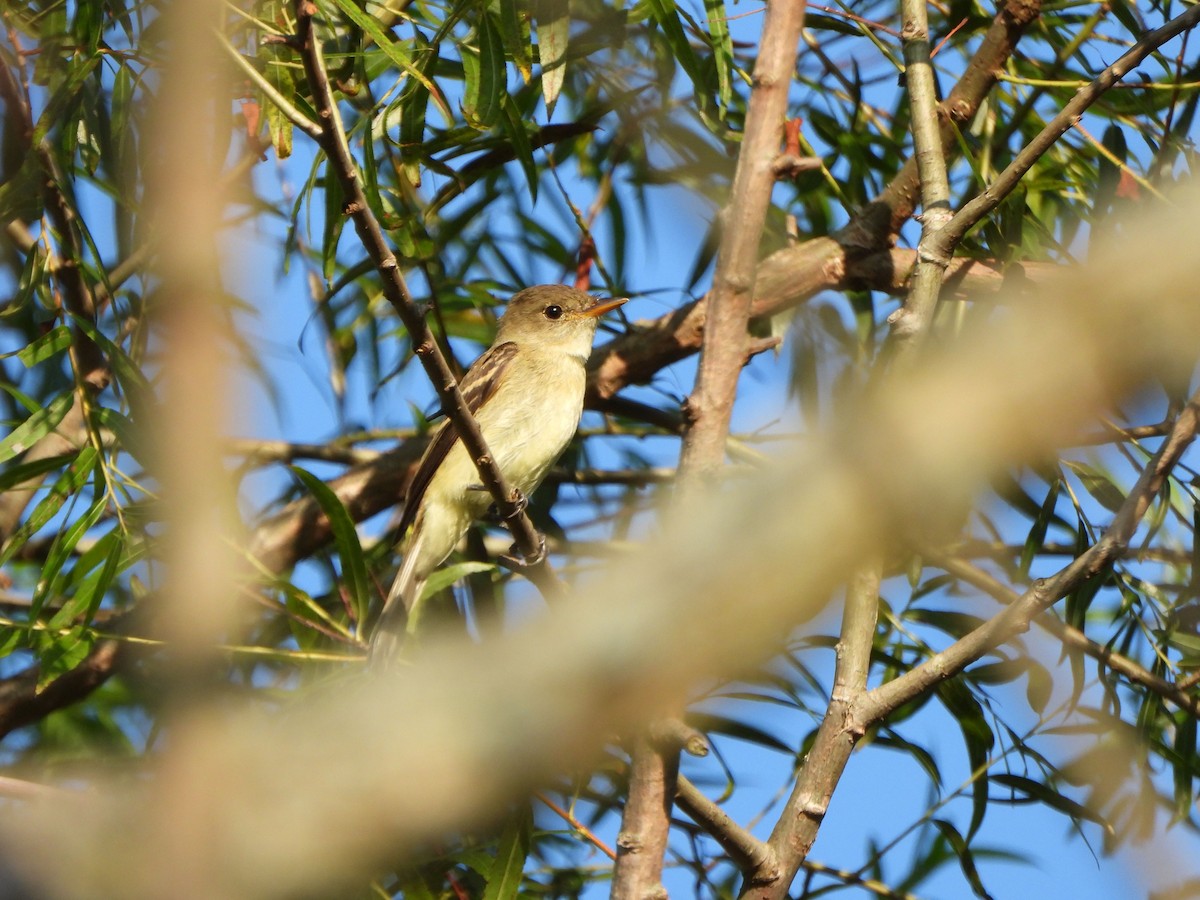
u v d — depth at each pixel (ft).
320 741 8.71
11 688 35.78
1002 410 7.90
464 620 37.73
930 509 7.74
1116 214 33.22
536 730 7.91
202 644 8.69
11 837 8.26
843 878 33.09
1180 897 20.49
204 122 10.54
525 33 30.42
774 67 24.18
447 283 43.78
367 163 30.66
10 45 32.91
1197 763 33.17
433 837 8.18
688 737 21.33
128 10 31.27
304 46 20.43
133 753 35.19
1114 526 21.31
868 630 22.38
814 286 37.17
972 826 30.86
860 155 39.99
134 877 8.13
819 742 21.94
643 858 21.22
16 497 38.83
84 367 34.68
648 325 42.16
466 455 38.14
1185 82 35.99
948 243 24.54
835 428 7.95
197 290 9.50
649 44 39.55
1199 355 8.86
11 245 39.99
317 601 38.96
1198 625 33.22
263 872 8.14
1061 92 38.37
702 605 7.75
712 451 23.06
